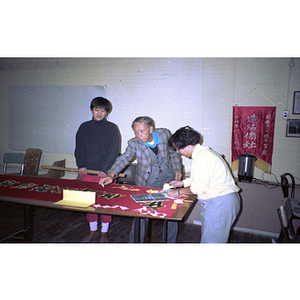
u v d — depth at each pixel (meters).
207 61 3.14
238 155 3.07
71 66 3.75
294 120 2.88
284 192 2.56
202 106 3.22
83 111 3.80
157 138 2.17
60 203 1.64
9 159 3.41
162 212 1.50
